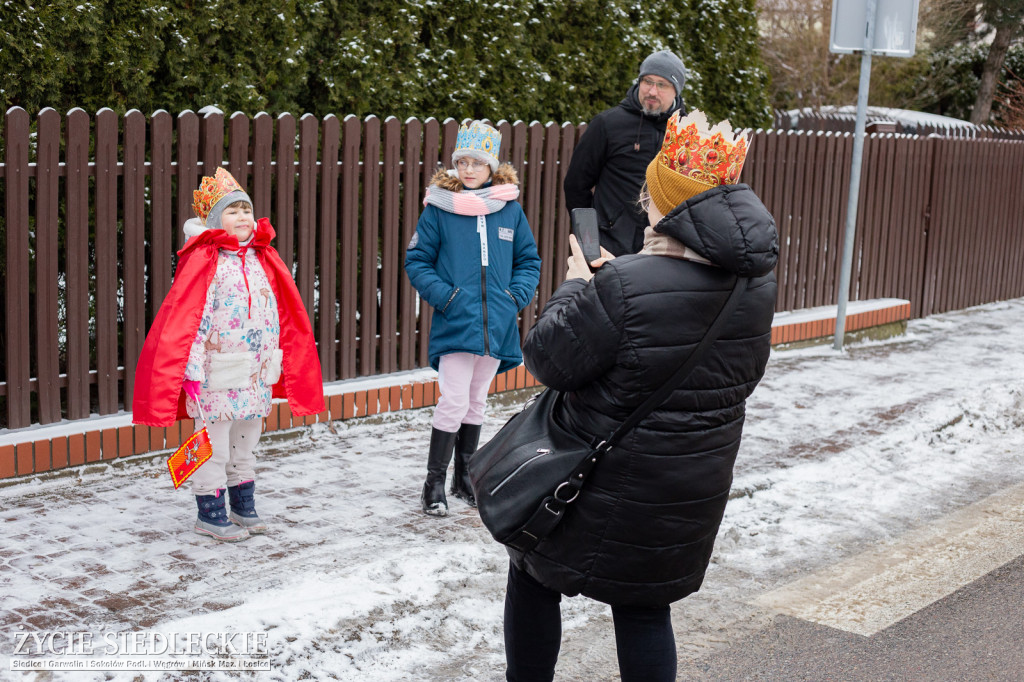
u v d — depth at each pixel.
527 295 5.10
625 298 2.62
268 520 4.77
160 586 4.00
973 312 11.78
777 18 26.12
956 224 11.39
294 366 4.68
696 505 2.78
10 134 4.95
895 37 8.76
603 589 2.80
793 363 8.72
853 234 9.15
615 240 5.92
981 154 11.54
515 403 7.04
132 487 5.11
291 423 5.99
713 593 4.50
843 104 26.36
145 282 5.89
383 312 6.58
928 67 28.28
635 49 8.58
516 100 7.81
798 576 4.71
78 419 5.38
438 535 4.68
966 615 4.36
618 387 2.67
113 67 5.65
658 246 2.73
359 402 6.25
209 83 6.16
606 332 2.63
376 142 6.32
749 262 2.58
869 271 10.27
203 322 4.27
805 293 9.66
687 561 2.84
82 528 4.56
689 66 9.27
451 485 5.36
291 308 4.63
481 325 4.88
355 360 6.49
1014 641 4.12
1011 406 7.76
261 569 4.20
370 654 3.71
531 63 7.80
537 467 2.78
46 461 5.05
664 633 2.94
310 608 3.81
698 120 2.75
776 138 8.95
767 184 8.96
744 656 3.93
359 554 4.39
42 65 5.36
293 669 3.51
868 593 4.55
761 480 5.75
